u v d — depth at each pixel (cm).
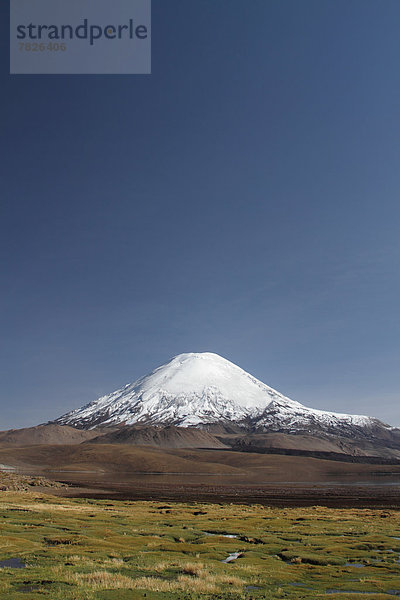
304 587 2984
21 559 3512
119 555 3756
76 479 19775
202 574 3120
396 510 8569
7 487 11519
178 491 13625
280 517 6812
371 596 2684
